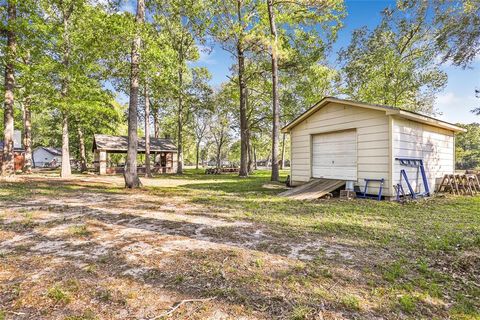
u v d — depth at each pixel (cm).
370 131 788
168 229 421
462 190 897
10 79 1141
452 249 339
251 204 664
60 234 384
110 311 198
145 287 234
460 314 202
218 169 2525
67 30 1230
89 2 1199
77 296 218
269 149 4319
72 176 1634
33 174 1703
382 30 1741
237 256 307
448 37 637
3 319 186
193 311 198
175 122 3128
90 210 560
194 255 308
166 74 1076
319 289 234
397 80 1778
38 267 272
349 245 354
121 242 352
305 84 1869
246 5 1625
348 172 862
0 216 492
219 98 2531
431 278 261
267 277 255
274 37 1284
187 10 1733
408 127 800
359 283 246
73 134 2820
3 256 299
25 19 1063
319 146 973
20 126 2862
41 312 195
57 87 1226
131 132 1032
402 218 514
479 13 590
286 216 528
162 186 1130
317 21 1462
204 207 619
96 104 1323
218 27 1666
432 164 908
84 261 288
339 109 882
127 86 1479
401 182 763
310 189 848
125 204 644
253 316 193
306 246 348
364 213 559
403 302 214
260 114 2345
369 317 196
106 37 974
